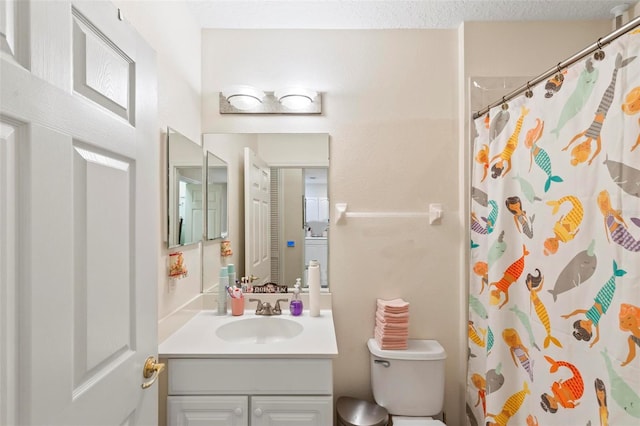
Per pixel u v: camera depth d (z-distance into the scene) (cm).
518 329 138
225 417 125
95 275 71
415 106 184
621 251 95
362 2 162
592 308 104
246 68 184
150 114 95
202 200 180
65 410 62
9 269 52
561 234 115
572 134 111
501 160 146
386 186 184
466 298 179
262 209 184
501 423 140
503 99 147
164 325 135
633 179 92
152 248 95
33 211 55
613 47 98
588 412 104
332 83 184
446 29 184
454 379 183
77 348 66
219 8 166
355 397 181
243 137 184
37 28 56
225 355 125
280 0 160
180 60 155
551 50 179
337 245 184
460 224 182
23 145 54
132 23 113
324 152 184
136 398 87
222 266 181
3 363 51
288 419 126
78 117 66
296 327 159
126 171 84
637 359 90
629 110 93
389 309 170
